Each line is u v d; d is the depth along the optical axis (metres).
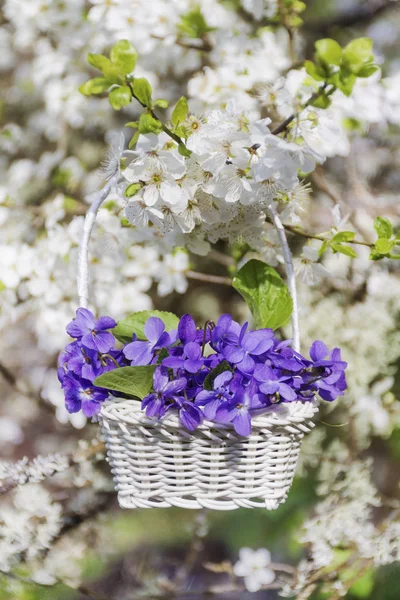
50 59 1.08
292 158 0.78
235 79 0.95
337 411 1.06
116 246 0.93
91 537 1.07
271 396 0.77
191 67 1.03
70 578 0.98
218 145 0.79
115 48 0.77
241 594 1.09
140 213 0.80
